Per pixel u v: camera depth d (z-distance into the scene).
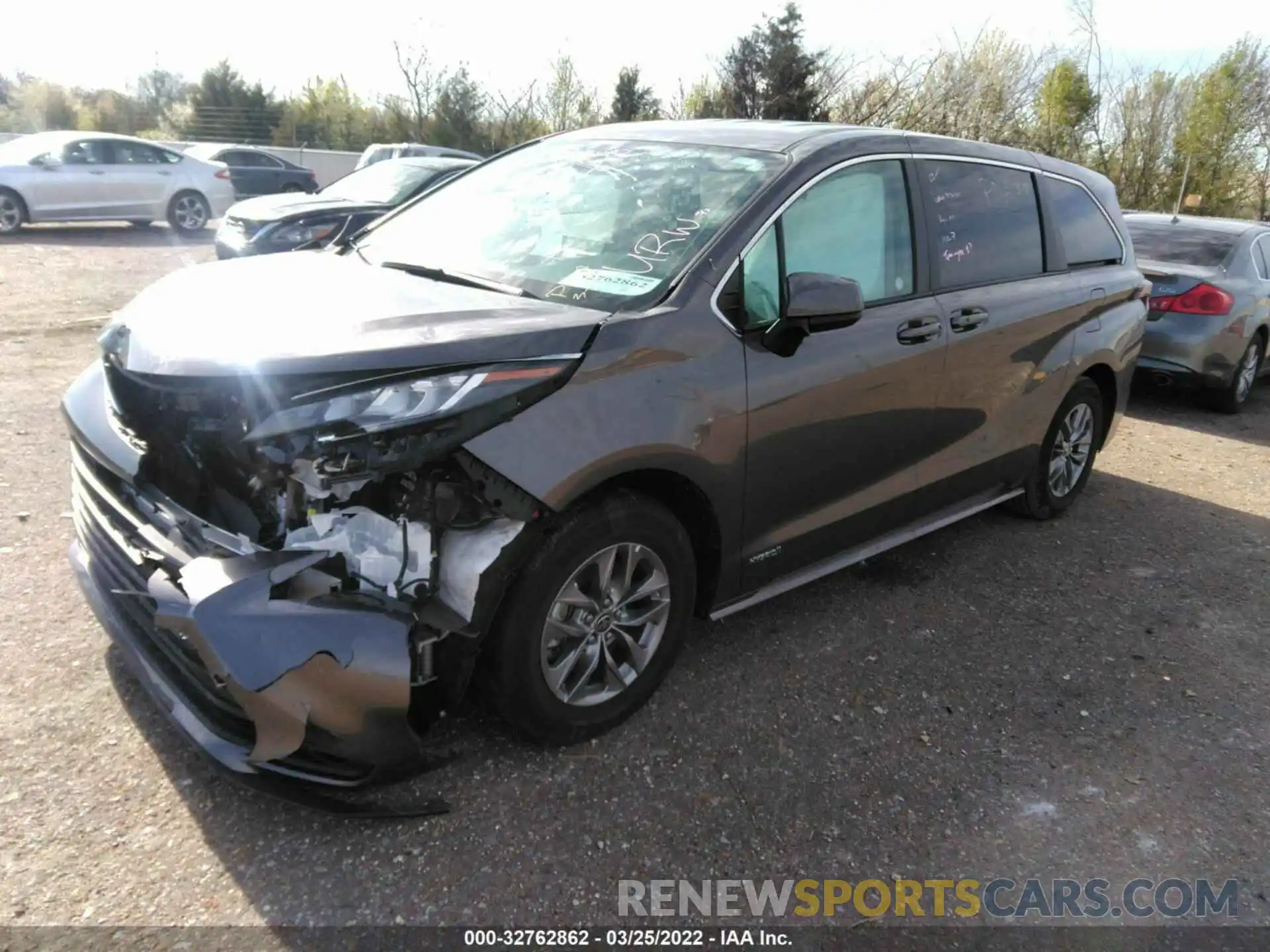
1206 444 7.39
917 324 3.68
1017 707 3.39
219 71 36.25
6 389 6.04
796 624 3.86
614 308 2.92
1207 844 2.76
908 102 24.78
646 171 3.54
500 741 2.91
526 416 2.49
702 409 2.88
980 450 4.30
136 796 2.56
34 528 4.05
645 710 3.15
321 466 2.29
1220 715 3.45
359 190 9.74
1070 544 4.98
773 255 3.20
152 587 2.26
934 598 4.22
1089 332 4.84
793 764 2.95
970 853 2.65
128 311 2.88
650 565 2.94
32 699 2.90
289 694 2.20
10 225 14.48
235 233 8.80
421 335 2.50
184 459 2.52
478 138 31.23
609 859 2.50
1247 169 31.47
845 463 3.51
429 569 2.45
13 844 2.36
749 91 28.91
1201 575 4.71
